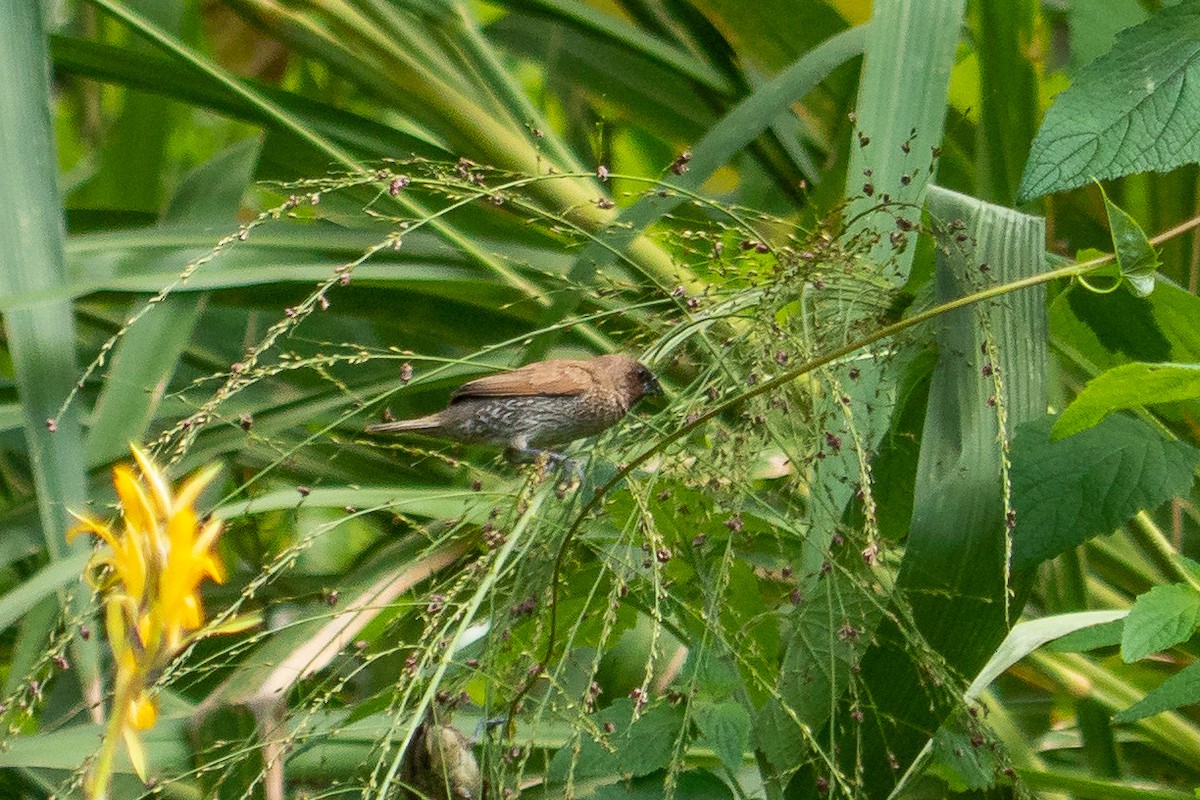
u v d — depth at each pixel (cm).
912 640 407
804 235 423
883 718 410
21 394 418
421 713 403
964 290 413
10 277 419
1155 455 409
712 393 413
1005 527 409
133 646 397
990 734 407
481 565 408
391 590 417
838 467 415
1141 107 405
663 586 409
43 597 413
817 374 413
